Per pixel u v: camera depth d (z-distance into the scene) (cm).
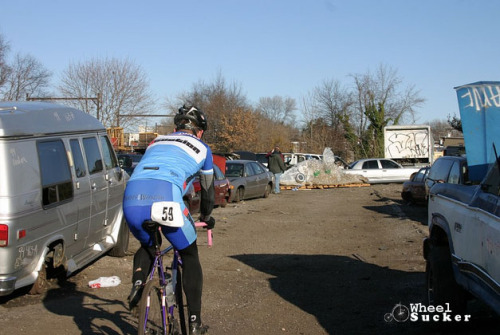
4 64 3738
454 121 3241
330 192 2509
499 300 388
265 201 2028
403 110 5456
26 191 580
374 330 539
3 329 516
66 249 680
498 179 424
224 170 1883
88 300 626
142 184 387
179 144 410
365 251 974
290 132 7638
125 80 4166
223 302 634
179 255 426
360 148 4912
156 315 385
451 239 510
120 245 865
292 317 580
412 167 2981
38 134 625
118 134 3753
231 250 977
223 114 5162
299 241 1089
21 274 584
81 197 711
